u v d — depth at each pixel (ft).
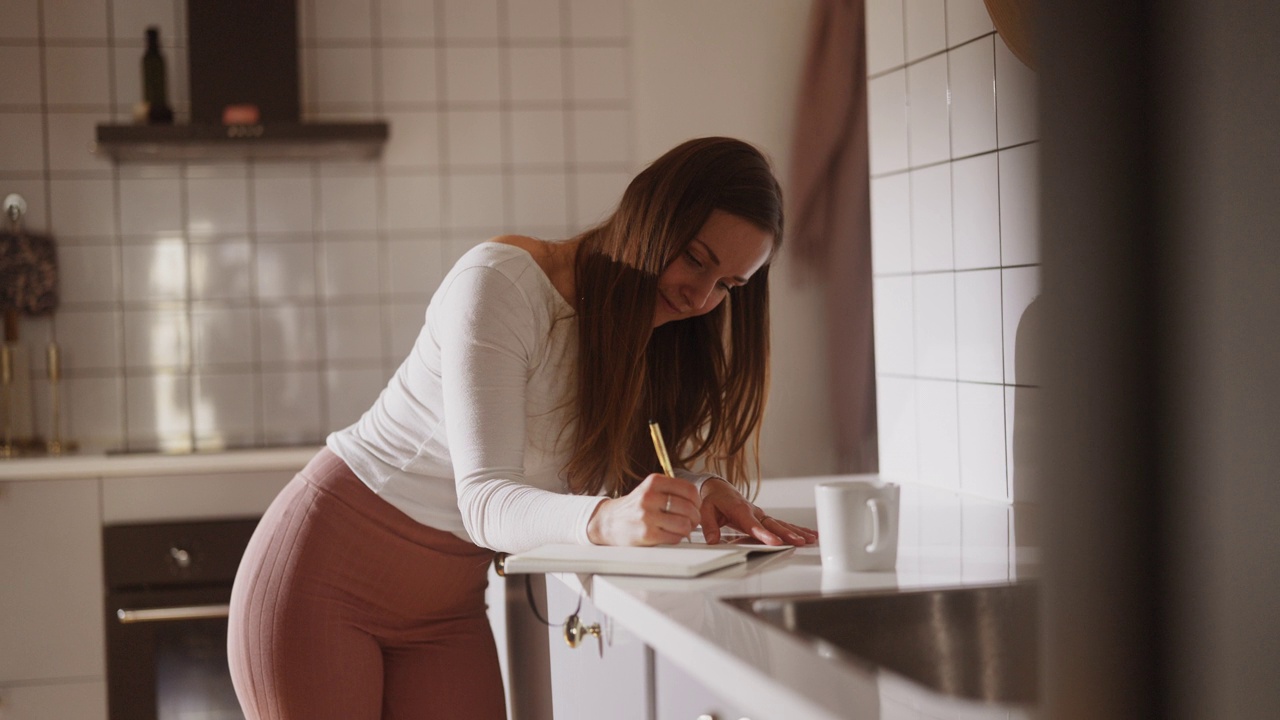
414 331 10.07
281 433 9.93
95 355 9.69
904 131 4.99
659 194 3.73
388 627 4.16
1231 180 1.82
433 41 10.05
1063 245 1.16
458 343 3.58
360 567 4.02
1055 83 1.13
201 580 8.25
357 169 10.00
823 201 8.33
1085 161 1.15
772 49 8.64
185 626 8.30
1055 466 1.20
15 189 9.55
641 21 9.28
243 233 9.87
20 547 8.07
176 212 9.78
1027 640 2.83
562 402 3.90
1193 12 1.78
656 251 3.73
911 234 4.97
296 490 4.15
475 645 4.40
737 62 8.81
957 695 2.70
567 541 3.28
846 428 8.15
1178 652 1.24
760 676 1.98
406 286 10.07
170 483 8.25
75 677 8.13
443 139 10.09
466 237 10.13
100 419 9.70
